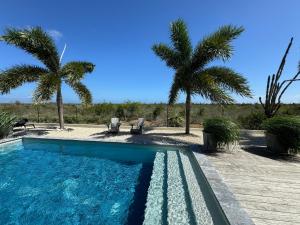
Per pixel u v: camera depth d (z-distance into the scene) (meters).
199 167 5.57
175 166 5.95
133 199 4.73
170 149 8.03
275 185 4.40
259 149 7.55
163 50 10.60
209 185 4.35
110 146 8.75
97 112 18.36
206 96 9.63
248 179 4.70
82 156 7.78
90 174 6.18
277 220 3.12
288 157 6.56
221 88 9.60
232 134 7.09
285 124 6.85
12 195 4.98
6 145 8.62
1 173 6.32
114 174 6.14
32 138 9.47
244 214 3.21
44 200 4.74
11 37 10.60
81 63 12.48
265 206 3.53
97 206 4.46
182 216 3.46
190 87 10.38
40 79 10.50
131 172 6.28
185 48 10.41
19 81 11.18
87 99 13.11
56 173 6.29
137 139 9.16
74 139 9.07
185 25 10.51
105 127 13.03
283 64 10.79
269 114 11.39
